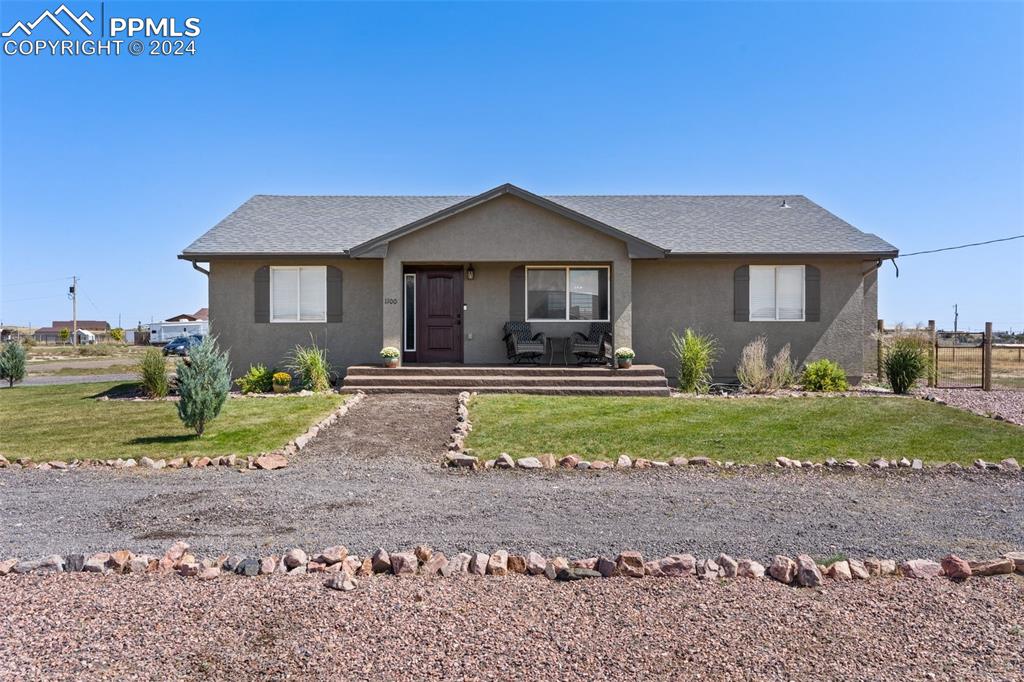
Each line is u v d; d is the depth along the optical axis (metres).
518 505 6.17
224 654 3.46
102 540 5.14
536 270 16.36
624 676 3.26
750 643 3.58
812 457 8.11
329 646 3.53
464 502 6.28
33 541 5.11
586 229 14.96
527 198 14.77
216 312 15.84
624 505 6.17
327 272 15.96
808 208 18.61
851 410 11.20
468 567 4.54
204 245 15.73
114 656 3.44
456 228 14.98
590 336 16.23
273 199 19.06
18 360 18.11
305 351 15.41
